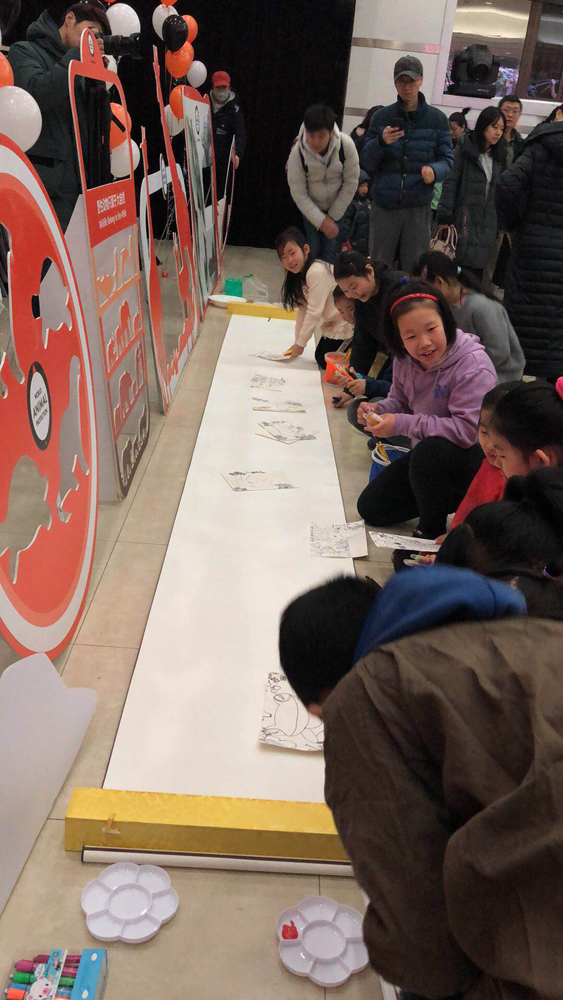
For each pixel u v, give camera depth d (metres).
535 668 0.75
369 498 2.96
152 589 2.46
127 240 3.03
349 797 0.80
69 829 1.56
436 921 0.76
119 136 2.95
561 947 0.66
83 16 3.45
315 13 7.92
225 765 1.80
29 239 1.91
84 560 2.30
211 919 1.47
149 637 2.23
